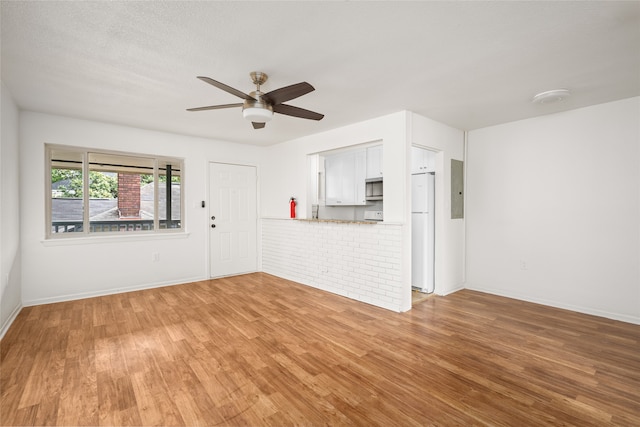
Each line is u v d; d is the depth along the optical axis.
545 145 3.71
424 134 3.75
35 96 3.05
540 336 2.81
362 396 1.93
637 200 3.12
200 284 4.65
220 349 2.54
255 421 1.70
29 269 3.53
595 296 3.38
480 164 4.32
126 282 4.20
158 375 2.14
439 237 4.13
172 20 1.82
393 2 1.65
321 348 2.56
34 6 1.68
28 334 2.79
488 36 2.00
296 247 4.84
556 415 1.75
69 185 3.86
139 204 4.40
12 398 1.87
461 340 2.72
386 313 3.41
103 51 2.18
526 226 3.89
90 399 1.87
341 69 2.46
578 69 2.47
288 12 1.74
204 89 2.87
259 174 5.57
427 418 1.73
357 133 3.97
